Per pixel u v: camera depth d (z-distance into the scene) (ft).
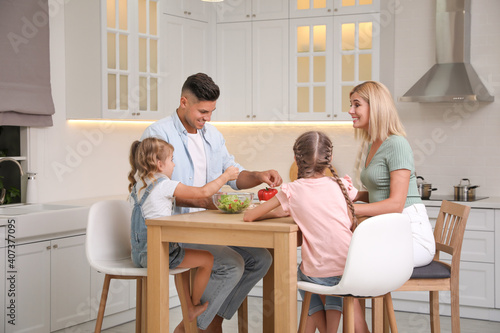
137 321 10.30
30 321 12.28
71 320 13.23
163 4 16.53
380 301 9.68
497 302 15.02
